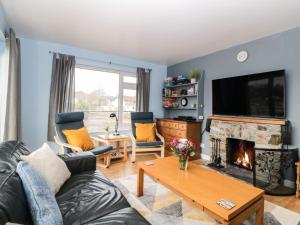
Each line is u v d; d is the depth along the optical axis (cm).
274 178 275
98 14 243
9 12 243
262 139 287
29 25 281
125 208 133
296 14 232
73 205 133
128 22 263
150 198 222
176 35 304
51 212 99
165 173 203
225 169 331
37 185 108
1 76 289
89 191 154
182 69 471
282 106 274
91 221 116
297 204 217
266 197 234
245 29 278
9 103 280
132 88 469
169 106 481
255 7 217
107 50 396
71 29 293
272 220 184
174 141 221
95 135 411
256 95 306
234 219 136
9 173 115
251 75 312
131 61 459
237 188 170
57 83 358
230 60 357
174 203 211
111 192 154
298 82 267
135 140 381
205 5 215
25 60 337
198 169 217
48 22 270
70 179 179
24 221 101
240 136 317
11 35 277
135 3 215
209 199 150
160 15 240
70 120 332
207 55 403
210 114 396
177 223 177
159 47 366
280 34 286
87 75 409
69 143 300
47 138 358
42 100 356
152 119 453
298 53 267
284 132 268
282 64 283
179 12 232
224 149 346
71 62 372
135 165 341
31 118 346
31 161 147
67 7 228
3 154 140
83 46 375
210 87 395
